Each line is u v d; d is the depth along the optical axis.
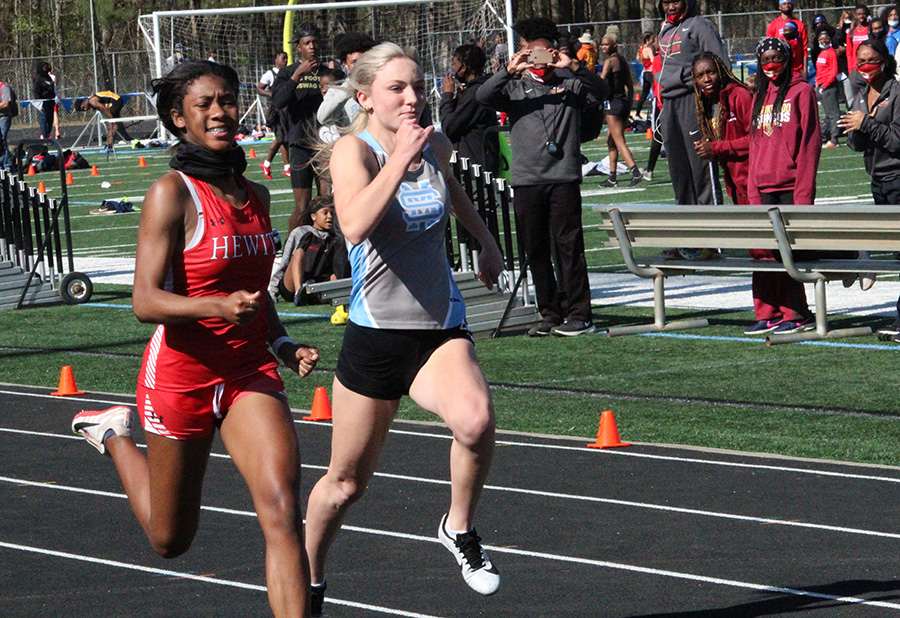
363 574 11.02
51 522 12.89
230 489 14.01
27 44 125.06
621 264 31.42
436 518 12.62
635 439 15.66
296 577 8.25
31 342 24.08
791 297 21.52
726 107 22.38
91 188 56.56
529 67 20.98
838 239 19.81
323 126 25.92
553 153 21.52
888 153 21.27
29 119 93.06
